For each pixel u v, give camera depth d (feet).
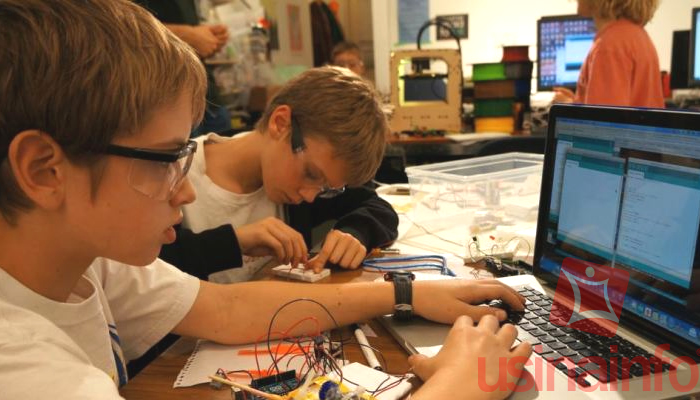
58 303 2.06
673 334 2.44
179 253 3.75
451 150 8.77
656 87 7.36
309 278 3.65
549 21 11.95
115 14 1.80
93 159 1.76
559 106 3.28
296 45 13.97
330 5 15.79
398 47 14.11
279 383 2.29
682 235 2.43
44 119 1.64
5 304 1.75
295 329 2.83
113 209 1.83
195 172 4.67
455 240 4.60
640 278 2.64
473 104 10.91
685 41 11.66
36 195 1.70
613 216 2.85
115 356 2.61
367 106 4.00
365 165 4.07
